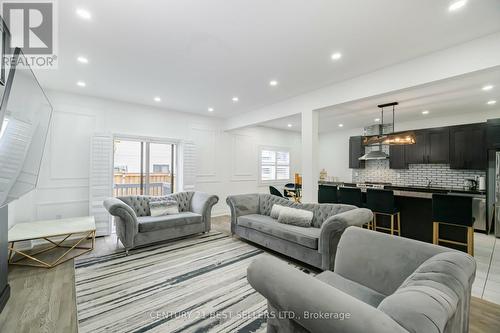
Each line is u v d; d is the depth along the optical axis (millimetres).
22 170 1647
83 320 1854
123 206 3266
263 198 4316
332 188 4316
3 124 1293
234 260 3092
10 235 2838
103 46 2508
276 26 2146
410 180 6141
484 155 4676
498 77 3098
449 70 2447
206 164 5965
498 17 1956
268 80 3436
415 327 771
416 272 1216
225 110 5336
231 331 1746
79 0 1805
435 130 5410
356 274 1678
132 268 2816
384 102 4332
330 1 1812
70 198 4066
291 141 8273
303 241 2818
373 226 4020
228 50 2590
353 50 2555
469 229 2943
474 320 1860
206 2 1836
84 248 3506
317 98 3799
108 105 4480
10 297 2168
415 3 1813
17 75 1390
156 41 2412
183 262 3010
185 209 4613
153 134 5051
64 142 4031
